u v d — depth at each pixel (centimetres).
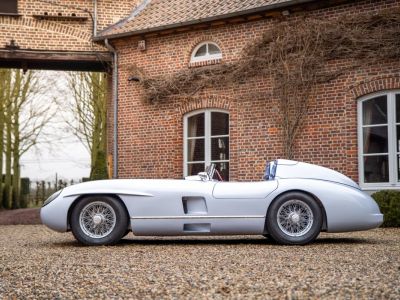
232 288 438
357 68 1173
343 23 1188
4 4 1555
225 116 1352
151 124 1450
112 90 1574
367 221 762
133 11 1606
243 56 1310
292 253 660
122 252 693
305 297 401
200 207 775
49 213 776
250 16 1298
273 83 1266
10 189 2377
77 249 737
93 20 1575
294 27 1246
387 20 1145
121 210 771
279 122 1255
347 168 1180
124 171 1491
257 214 762
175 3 1553
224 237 909
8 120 2298
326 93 1208
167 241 841
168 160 1419
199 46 1402
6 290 454
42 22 1563
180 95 1398
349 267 536
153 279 487
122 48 1513
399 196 1053
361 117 1177
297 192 762
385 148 1148
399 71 1128
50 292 443
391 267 533
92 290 447
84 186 782
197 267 552
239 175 1309
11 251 732
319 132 1212
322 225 766
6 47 1543
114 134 1507
